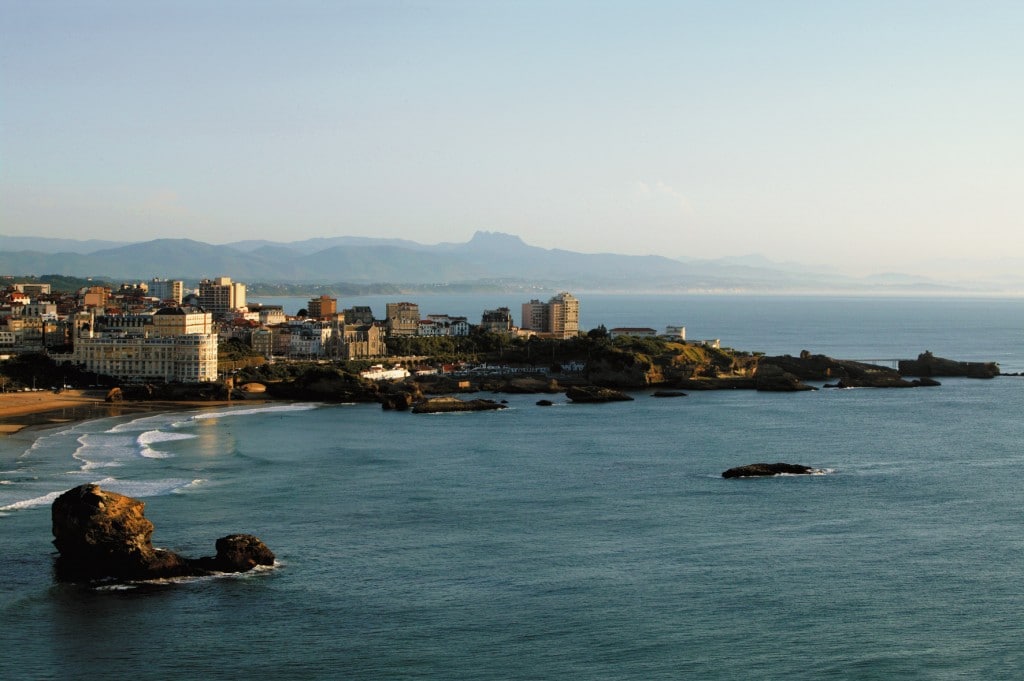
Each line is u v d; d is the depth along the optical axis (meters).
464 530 190.12
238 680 126.00
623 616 145.88
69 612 146.75
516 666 129.88
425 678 126.50
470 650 134.62
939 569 167.25
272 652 133.88
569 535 187.00
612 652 133.88
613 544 181.12
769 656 132.88
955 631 141.12
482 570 166.00
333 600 152.00
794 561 171.50
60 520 163.62
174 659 131.75
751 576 163.38
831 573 165.00
